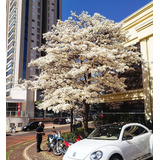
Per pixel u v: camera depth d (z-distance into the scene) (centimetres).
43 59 911
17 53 4869
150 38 1221
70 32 991
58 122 3153
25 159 738
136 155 516
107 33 1062
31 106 3475
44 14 5722
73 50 923
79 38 941
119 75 1403
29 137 1691
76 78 962
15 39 5134
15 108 3447
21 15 5038
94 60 888
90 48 894
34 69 4956
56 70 1009
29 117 3412
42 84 980
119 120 1379
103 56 803
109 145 477
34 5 5394
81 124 1998
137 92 1270
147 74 1201
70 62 963
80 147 503
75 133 1008
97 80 926
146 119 1170
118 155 471
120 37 1112
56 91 839
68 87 841
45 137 1505
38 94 3497
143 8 1295
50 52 914
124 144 499
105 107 1592
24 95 3472
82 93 791
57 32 1116
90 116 2850
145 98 1195
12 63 5025
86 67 821
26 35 5012
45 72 1058
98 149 463
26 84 1057
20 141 1420
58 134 795
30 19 5197
